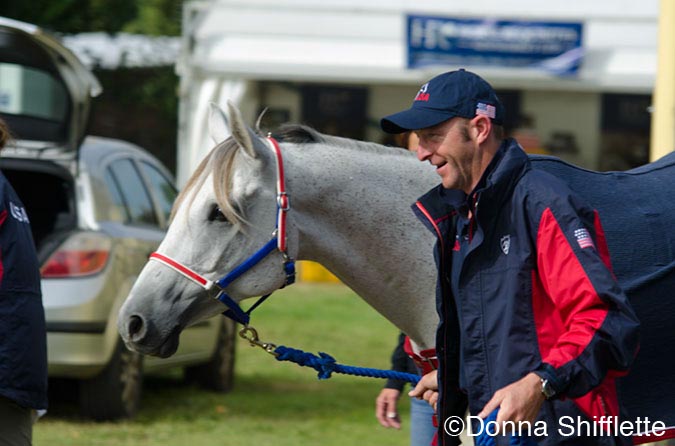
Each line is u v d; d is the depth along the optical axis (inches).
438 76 218.4
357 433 491.2
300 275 1110.4
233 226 241.6
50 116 466.3
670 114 346.9
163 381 619.5
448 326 221.9
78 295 450.6
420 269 252.4
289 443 464.4
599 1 1122.0
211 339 559.5
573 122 1109.1
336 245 251.1
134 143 1470.2
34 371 244.4
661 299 239.9
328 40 1072.2
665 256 241.3
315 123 1110.4
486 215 209.2
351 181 250.4
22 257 244.7
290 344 735.1
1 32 431.5
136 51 1470.2
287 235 244.1
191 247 242.7
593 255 197.8
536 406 195.9
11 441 245.1
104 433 465.7
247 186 241.8
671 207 247.8
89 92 458.3
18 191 491.8
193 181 247.4
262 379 641.0
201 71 1053.8
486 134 212.8
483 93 213.8
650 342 238.8
